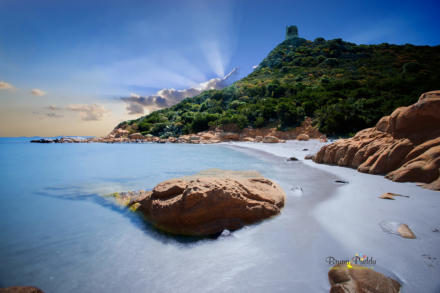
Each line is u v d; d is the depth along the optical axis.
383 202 5.89
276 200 5.83
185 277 3.13
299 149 23.88
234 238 4.28
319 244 3.82
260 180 6.95
